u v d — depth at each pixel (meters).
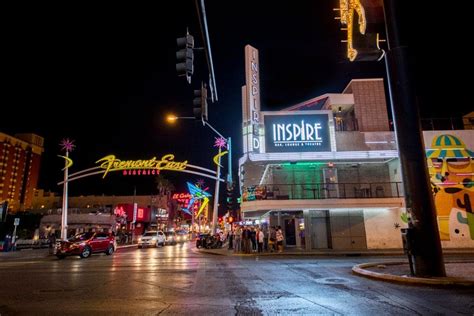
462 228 25.48
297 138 26.77
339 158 25.97
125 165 33.31
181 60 8.91
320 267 15.12
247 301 8.15
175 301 8.20
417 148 11.73
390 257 20.53
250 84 27.20
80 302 8.17
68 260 21.69
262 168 28.64
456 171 26.23
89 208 66.50
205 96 10.83
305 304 7.80
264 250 26.05
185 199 85.19
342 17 15.92
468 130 26.89
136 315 6.91
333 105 29.38
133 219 70.94
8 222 54.75
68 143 41.91
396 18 12.51
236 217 49.88
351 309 7.30
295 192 27.05
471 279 10.26
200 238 34.34
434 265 10.84
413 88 12.16
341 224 26.48
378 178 27.42
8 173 140.12
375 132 27.55
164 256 23.72
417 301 8.05
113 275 13.07
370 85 29.42
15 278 12.57
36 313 7.16
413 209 11.41
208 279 11.75
